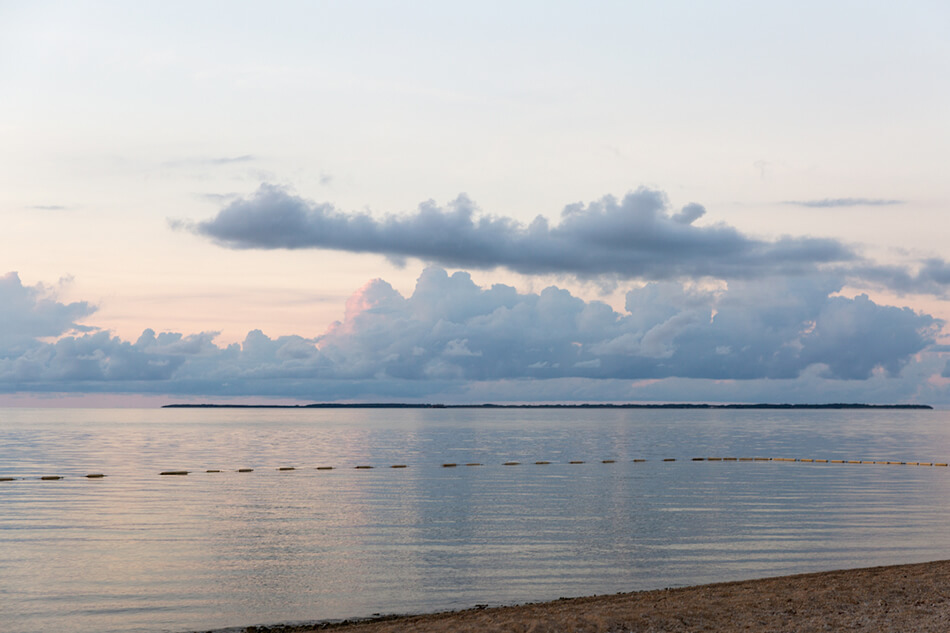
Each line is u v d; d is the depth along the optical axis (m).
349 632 22.64
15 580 30.58
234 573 31.91
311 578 31.11
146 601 27.61
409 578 31.06
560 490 65.44
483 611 24.77
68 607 26.89
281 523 45.53
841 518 47.16
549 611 23.17
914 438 167.25
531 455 114.81
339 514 49.72
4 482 72.31
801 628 19.98
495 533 41.88
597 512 50.50
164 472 83.94
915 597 22.92
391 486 69.19
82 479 75.38
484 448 132.38
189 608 26.75
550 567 33.09
